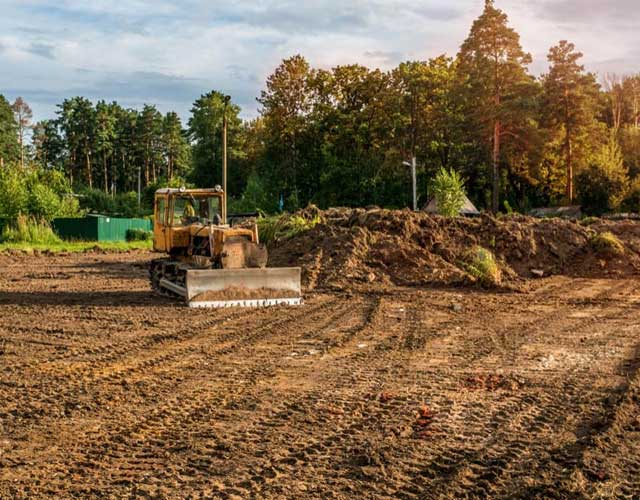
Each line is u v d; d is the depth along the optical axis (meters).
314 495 5.07
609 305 15.23
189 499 5.03
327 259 19.67
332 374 8.81
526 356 9.84
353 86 68.12
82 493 5.15
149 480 5.39
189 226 16.20
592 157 55.16
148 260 29.89
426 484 5.26
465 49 53.88
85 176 107.25
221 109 80.50
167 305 15.18
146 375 8.84
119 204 85.19
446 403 7.45
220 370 9.08
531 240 20.92
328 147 67.44
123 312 14.20
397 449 6.01
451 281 18.31
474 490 5.13
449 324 12.71
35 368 9.24
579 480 5.27
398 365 9.30
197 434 6.48
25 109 115.19
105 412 7.21
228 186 82.00
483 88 52.56
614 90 80.75
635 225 22.95
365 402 7.51
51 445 6.21
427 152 63.91
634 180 53.88
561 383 8.25
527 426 6.64
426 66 63.78
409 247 19.89
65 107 105.88
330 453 5.95
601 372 8.83
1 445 6.21
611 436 6.26
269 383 8.38
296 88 69.25
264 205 62.25
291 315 13.70
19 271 24.30
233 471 5.56
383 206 62.97
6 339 11.34
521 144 53.66
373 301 15.68
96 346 10.71
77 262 28.77
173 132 112.25
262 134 74.00
